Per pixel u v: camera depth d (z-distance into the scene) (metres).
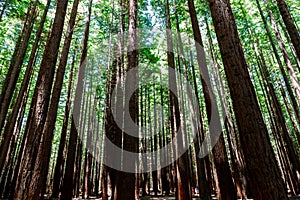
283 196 2.53
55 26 5.92
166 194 14.81
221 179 6.21
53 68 5.59
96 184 15.84
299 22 12.83
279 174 2.66
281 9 6.96
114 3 12.43
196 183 17.45
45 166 4.89
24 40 7.88
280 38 10.28
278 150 15.83
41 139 4.98
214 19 3.45
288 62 9.73
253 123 2.82
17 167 9.60
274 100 12.25
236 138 11.73
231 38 3.24
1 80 10.89
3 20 9.77
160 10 11.36
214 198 11.43
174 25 11.50
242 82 3.01
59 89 5.76
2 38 10.45
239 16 12.52
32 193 4.54
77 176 13.52
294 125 12.77
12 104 11.25
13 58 8.59
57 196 9.38
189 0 8.21
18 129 11.31
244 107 2.90
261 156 2.69
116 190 5.66
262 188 2.61
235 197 6.07
